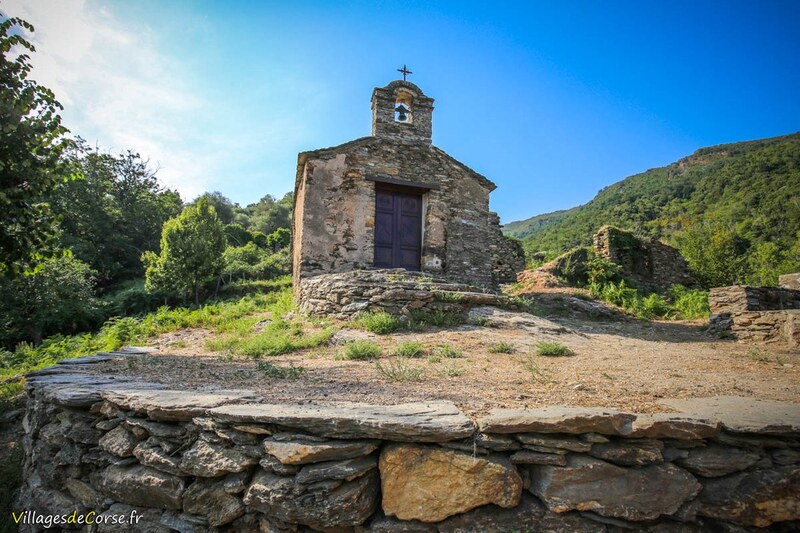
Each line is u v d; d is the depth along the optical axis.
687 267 20.11
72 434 3.51
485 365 4.96
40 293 17.72
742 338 8.59
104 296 27.05
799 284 11.52
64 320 19.22
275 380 4.23
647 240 19.33
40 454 3.90
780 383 4.19
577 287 16.33
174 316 10.97
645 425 2.50
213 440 2.78
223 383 4.07
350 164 11.27
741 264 21.45
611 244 18.25
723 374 4.70
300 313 9.65
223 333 9.08
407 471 2.44
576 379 4.16
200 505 2.76
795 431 2.54
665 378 4.31
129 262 34.69
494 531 2.37
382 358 5.53
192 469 2.78
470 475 2.40
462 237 12.10
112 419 3.42
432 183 11.99
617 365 5.10
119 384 3.97
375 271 9.32
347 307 8.06
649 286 18.12
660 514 2.42
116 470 3.21
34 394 4.32
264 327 9.26
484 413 2.79
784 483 2.48
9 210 6.45
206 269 22.84
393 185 11.71
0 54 6.28
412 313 7.76
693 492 2.46
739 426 2.55
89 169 34.03
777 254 23.39
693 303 13.48
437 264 11.70
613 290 14.77
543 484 2.44
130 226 35.97
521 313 8.38
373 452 2.52
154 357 6.20
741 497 2.47
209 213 24.69
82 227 32.03
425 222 11.91
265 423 2.61
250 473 2.67
